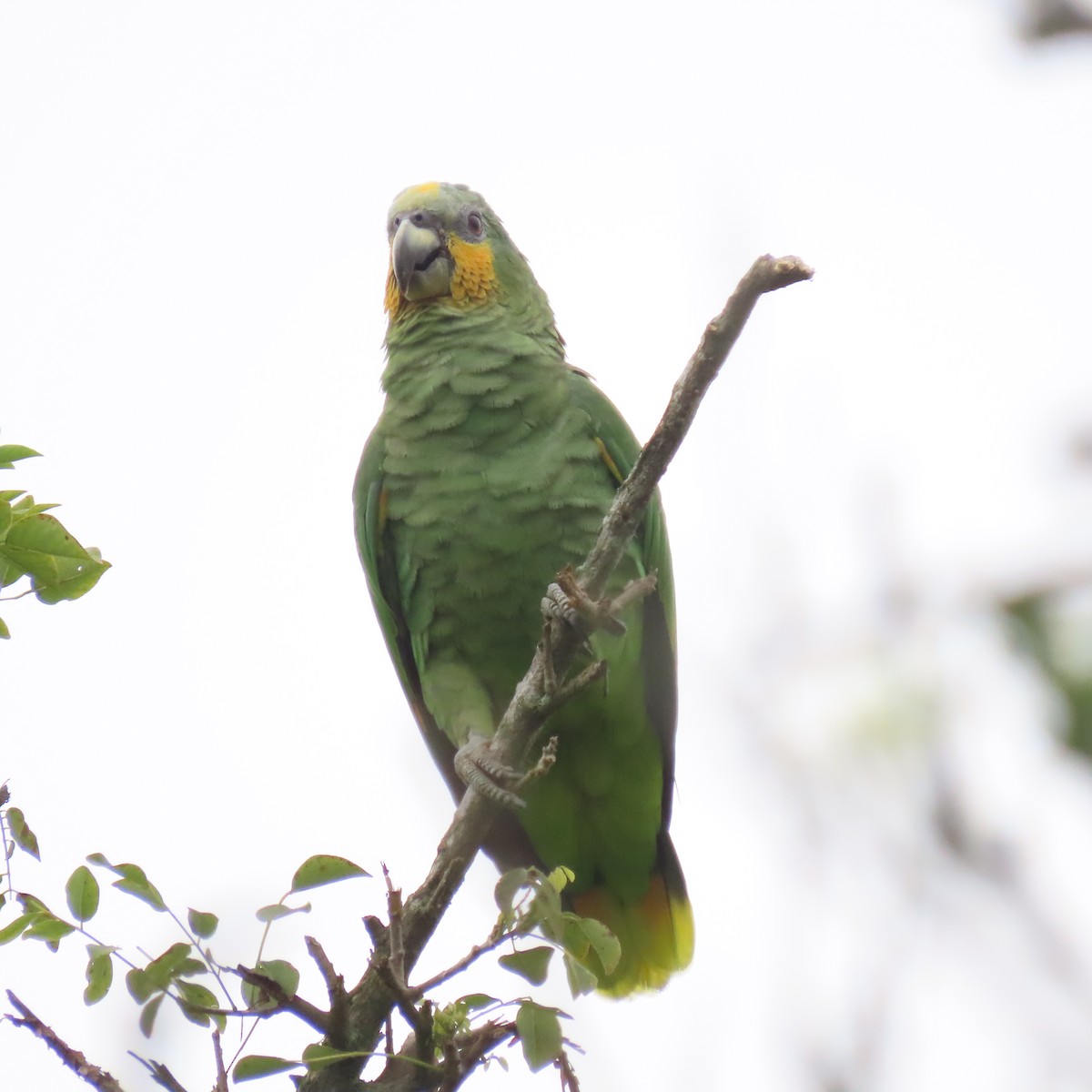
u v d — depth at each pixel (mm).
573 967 6582
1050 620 4016
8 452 6949
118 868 6715
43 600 7066
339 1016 6988
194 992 6926
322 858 6863
